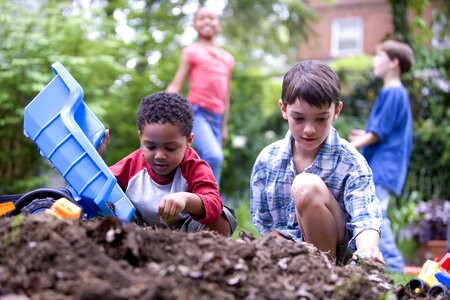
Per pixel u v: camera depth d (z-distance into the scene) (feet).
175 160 9.13
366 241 8.70
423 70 26.12
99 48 22.22
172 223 9.65
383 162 15.02
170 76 25.00
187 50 17.46
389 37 26.09
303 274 6.37
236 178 29.53
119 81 23.67
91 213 8.80
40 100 8.93
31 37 20.27
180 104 9.16
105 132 9.48
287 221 10.02
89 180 8.48
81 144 8.59
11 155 21.08
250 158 30.07
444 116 26.99
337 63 37.88
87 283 5.38
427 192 25.57
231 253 6.34
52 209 7.47
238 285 5.83
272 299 5.73
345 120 29.48
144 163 9.77
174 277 5.74
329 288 6.18
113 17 24.07
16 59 19.31
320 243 9.29
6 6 20.75
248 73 32.45
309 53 62.08
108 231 6.12
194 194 8.91
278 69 41.09
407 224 20.10
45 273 5.65
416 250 18.97
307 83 8.55
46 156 8.79
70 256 5.77
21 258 5.86
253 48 41.27
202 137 16.85
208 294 5.62
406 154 15.30
